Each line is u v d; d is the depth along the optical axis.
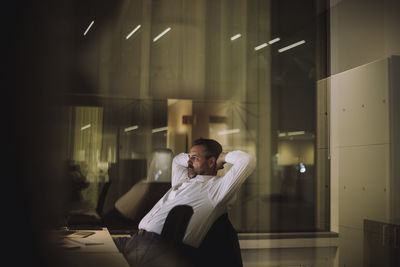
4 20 1.03
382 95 2.32
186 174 2.01
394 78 2.30
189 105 3.00
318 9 2.95
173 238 1.72
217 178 1.87
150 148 2.62
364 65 2.44
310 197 2.74
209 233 1.74
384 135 2.29
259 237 2.67
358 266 2.36
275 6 3.18
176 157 2.08
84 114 2.32
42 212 1.03
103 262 1.21
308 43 2.98
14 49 1.04
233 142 3.16
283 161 3.01
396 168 2.25
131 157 2.50
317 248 2.57
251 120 3.16
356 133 2.48
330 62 2.81
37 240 1.01
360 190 2.41
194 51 3.02
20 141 1.02
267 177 2.97
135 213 2.31
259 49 3.15
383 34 2.48
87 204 2.22
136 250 1.74
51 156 1.07
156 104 2.79
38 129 1.05
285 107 3.12
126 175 2.45
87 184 2.26
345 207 2.52
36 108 1.06
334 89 2.72
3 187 0.99
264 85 3.16
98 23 2.29
